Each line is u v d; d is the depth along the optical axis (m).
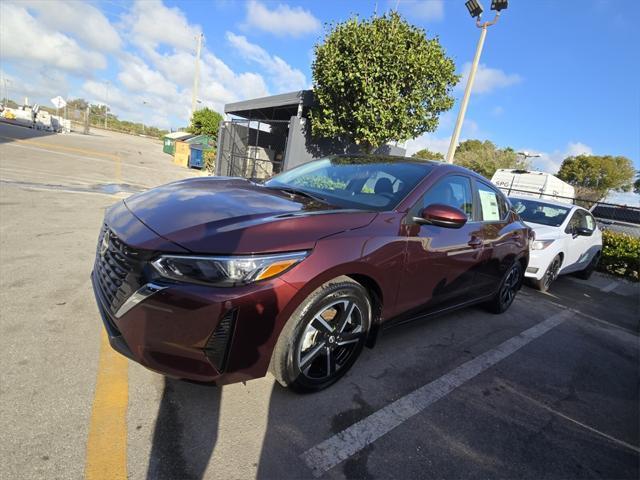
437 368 2.92
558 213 6.61
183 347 1.74
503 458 2.08
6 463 1.55
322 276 1.98
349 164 3.39
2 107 47.12
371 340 2.58
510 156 31.36
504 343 3.63
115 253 1.96
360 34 8.86
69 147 18.77
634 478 2.10
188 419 1.95
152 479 1.59
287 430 2.00
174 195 2.50
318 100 10.59
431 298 2.94
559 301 5.66
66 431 1.76
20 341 2.37
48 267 3.59
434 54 8.95
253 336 1.82
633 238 9.26
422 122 9.52
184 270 1.73
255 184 3.10
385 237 2.35
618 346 4.16
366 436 2.06
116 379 2.16
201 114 36.78
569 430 2.45
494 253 3.65
